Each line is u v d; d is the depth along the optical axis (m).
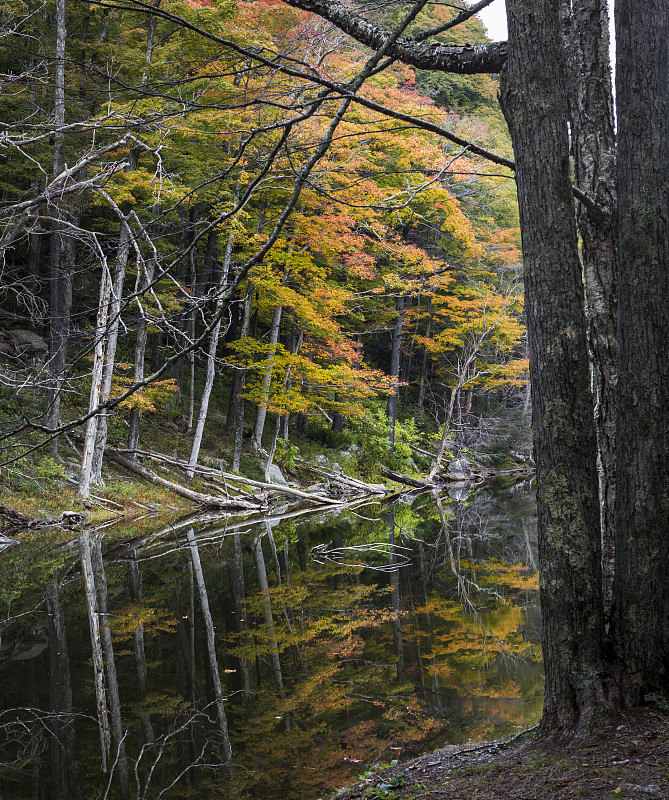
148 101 8.61
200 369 27.31
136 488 18.80
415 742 5.59
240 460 22.11
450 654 8.02
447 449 32.00
